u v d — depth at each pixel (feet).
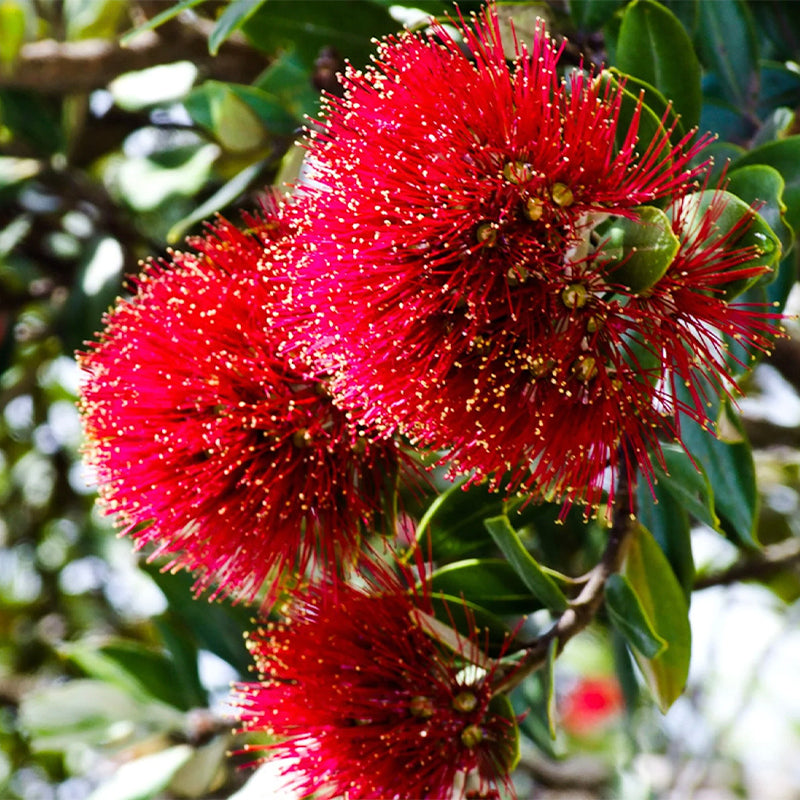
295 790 1.71
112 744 2.09
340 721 1.69
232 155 2.00
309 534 1.72
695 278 1.60
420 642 1.70
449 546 1.77
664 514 1.78
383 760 1.68
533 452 1.62
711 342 1.63
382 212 1.57
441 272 1.57
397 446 1.71
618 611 1.70
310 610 1.73
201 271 1.75
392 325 1.58
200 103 2.03
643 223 1.58
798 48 1.96
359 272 1.57
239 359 1.69
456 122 1.57
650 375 1.62
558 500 1.64
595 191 1.58
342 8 1.88
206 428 1.70
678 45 1.69
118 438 1.73
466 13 1.79
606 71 1.61
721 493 1.73
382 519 1.74
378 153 1.58
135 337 1.74
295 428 1.69
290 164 1.84
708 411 1.70
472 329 1.57
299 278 1.61
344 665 1.70
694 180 1.70
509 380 1.59
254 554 1.73
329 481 1.70
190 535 1.73
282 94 1.97
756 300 1.70
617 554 1.73
